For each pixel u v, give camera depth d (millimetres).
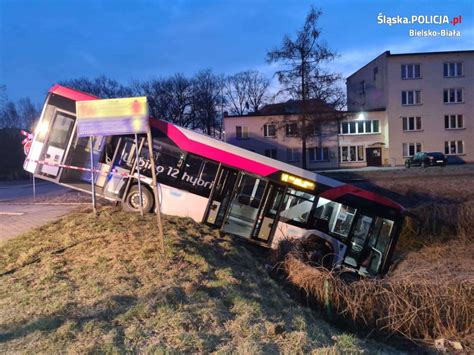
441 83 50906
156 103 68938
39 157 12023
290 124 42469
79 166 12039
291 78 40156
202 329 5164
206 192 11961
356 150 51531
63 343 4578
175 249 8055
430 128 51062
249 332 5246
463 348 7582
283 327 5629
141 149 11906
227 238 10516
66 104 12062
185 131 12102
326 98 40062
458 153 51438
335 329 7340
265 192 12023
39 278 6711
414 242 15695
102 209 11609
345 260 12094
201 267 7469
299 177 12102
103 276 6727
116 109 8203
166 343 4703
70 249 8188
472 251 14727
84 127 8227
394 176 32062
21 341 4645
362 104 57969
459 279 9234
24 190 29281
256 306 6160
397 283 8398
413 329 7980
